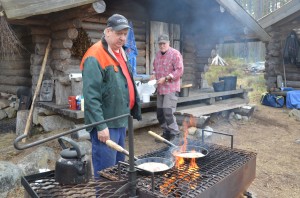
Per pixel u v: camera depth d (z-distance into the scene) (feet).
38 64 19.62
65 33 17.49
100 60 8.30
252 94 39.40
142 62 25.31
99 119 8.10
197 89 28.89
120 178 6.87
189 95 22.45
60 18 17.58
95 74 8.13
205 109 21.66
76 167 6.07
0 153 15.34
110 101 8.59
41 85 19.48
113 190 6.30
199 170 7.43
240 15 24.21
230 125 23.22
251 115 25.82
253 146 18.16
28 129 18.47
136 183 6.26
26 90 23.08
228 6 23.25
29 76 23.25
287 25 34.27
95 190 6.13
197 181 6.74
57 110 17.01
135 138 18.94
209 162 8.00
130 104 9.41
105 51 8.45
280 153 16.96
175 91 17.06
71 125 17.58
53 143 15.78
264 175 13.64
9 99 25.93
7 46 19.80
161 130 20.83
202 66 31.42
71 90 17.79
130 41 20.89
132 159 6.07
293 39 32.89
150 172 6.40
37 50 19.35
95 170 8.79
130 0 23.75
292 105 30.35
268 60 35.78
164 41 16.60
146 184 6.51
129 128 5.91
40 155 13.42
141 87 19.27
